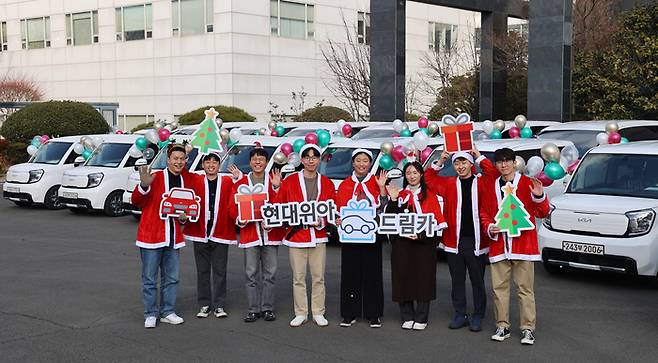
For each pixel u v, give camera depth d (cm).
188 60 3584
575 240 916
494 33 2630
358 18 3919
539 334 728
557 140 1198
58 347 696
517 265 698
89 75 3994
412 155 756
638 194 955
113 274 1032
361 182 748
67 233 1419
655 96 2075
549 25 1992
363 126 1789
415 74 4066
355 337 725
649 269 879
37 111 2672
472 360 650
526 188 692
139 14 3772
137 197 743
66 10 4066
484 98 2656
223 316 804
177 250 780
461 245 733
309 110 3022
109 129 2769
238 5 3434
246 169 1379
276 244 781
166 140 1187
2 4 4341
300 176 761
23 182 1773
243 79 3475
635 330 740
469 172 726
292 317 805
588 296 879
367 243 745
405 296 737
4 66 4338
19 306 852
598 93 2197
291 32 3644
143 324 777
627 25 2200
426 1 2338
